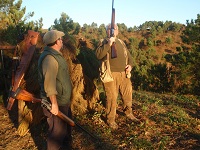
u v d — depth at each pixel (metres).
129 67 5.39
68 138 4.58
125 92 5.62
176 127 5.43
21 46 5.39
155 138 4.93
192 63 13.35
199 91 12.88
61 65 3.82
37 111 5.30
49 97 3.70
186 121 5.77
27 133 5.30
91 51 8.02
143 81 13.97
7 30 8.50
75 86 6.23
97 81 7.89
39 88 5.25
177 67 13.96
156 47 48.66
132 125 5.52
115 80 5.34
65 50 6.17
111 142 4.84
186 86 13.04
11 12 10.60
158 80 13.72
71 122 4.00
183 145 4.69
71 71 6.23
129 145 4.72
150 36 54.28
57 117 3.95
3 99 7.02
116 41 5.25
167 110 6.72
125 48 5.38
